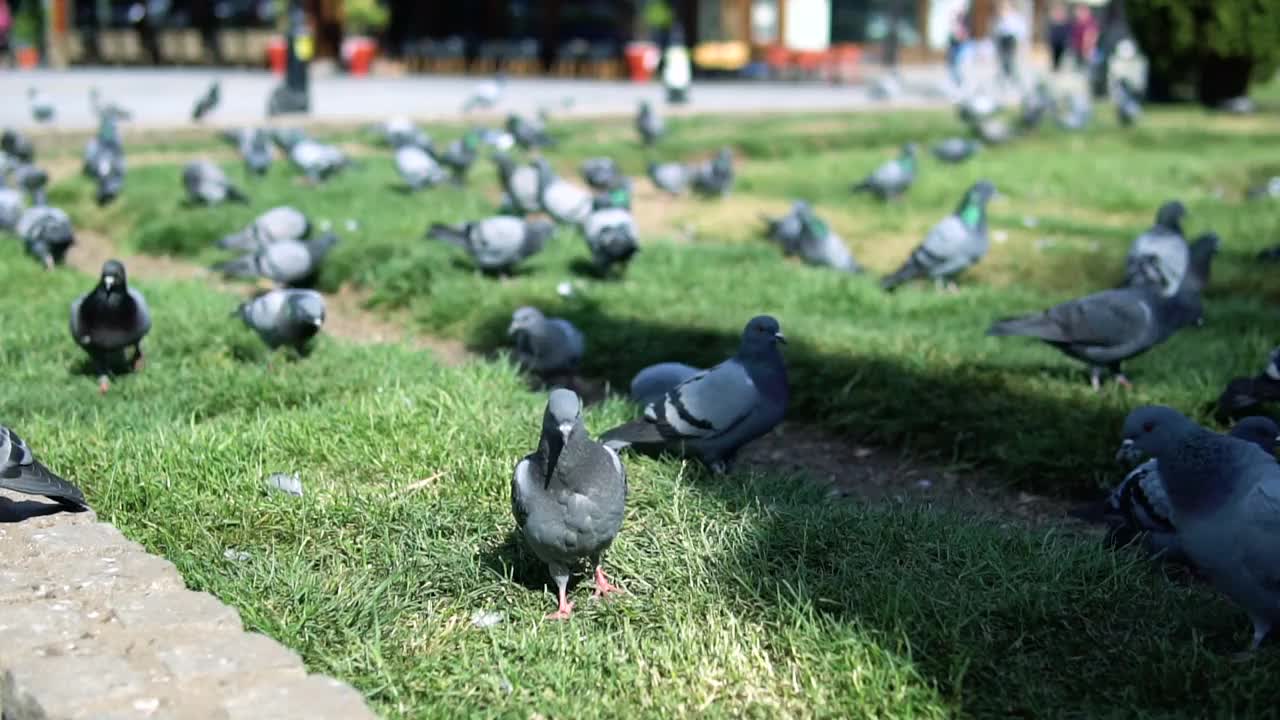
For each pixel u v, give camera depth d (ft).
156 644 7.68
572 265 15.64
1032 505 10.41
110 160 19.67
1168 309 11.27
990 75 53.57
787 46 53.36
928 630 8.19
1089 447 10.62
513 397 11.01
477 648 8.18
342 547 8.89
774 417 9.84
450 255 15.53
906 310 14.06
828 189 21.57
